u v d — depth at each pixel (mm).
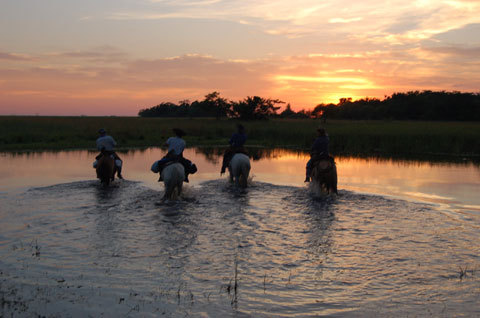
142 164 19266
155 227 8422
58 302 5145
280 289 5551
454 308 5035
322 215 9469
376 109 112812
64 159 21094
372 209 10078
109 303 5133
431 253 6934
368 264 6441
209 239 7672
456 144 26750
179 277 5930
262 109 85188
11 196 11320
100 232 8023
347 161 21594
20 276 5918
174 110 166250
